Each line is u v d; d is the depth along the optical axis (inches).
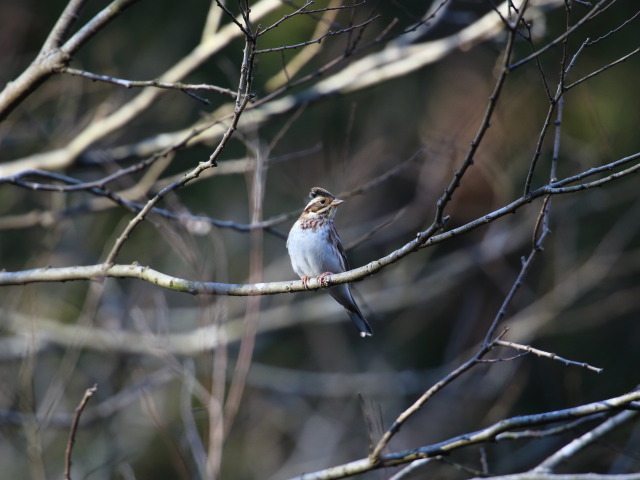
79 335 452.8
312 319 663.8
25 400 402.9
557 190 235.5
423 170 603.5
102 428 538.9
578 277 645.3
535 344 701.9
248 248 703.1
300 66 453.7
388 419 650.8
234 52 621.3
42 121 568.7
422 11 648.4
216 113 458.0
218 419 299.3
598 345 712.4
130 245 636.7
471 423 618.8
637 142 657.0
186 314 666.8
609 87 662.5
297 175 634.2
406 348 746.2
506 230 654.5
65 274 311.6
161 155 348.8
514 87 601.3
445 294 738.2
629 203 710.5
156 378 518.3
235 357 646.5
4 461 579.5
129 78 627.2
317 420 660.7
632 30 659.4
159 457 604.7
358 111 676.7
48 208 598.2
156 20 653.3
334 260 380.2
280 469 635.5
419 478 486.6
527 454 527.8
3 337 567.8
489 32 459.2
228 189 697.0
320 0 614.9
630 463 470.3
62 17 321.7
